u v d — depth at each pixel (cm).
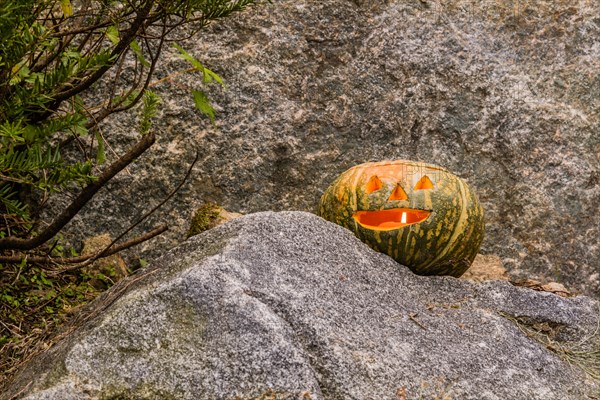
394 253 479
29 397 340
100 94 571
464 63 621
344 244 453
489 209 613
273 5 604
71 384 348
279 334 357
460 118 616
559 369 426
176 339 361
